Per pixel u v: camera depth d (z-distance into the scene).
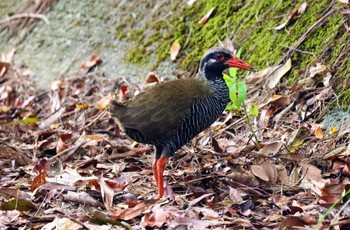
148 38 16.41
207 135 12.65
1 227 9.59
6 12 20.52
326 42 13.26
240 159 11.30
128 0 17.75
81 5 18.67
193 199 10.31
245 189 10.36
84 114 14.94
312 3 14.08
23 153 13.06
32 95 17.19
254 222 9.31
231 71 11.88
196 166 11.48
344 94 12.27
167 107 10.64
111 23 17.55
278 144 11.19
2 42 19.86
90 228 9.31
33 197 10.61
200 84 10.97
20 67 18.47
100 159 12.30
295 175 10.71
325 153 11.21
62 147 13.13
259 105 13.05
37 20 19.55
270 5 14.77
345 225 8.75
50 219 9.78
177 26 16.06
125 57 16.45
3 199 10.63
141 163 12.12
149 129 10.61
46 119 15.27
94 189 10.83
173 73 15.22
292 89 12.82
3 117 16.39
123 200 10.47
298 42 13.61
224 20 15.40
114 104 10.85
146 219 9.46
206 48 15.17
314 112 12.40
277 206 9.82
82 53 17.52
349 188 9.70
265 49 14.12
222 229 9.12
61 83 16.73
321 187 9.95
